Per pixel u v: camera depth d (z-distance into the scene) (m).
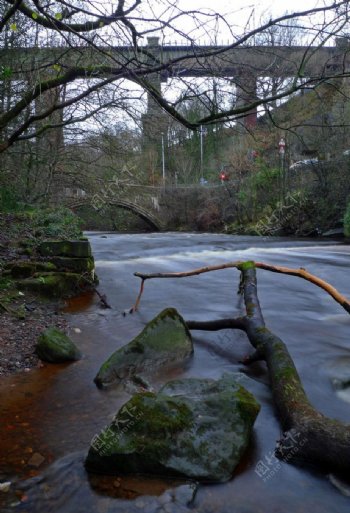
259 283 7.99
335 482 2.34
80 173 14.84
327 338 4.81
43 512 2.06
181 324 4.33
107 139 12.32
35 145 13.04
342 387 3.55
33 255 7.36
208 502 2.17
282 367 3.42
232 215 24.45
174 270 9.80
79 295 6.98
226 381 3.06
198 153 29.23
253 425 2.80
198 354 4.34
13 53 7.96
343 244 15.83
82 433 2.80
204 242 16.94
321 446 2.43
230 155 25.14
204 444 2.44
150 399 2.59
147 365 3.87
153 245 15.63
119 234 23.00
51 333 4.26
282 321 5.49
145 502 2.14
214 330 4.96
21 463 2.45
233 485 2.30
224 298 6.84
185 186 28.31
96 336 4.94
